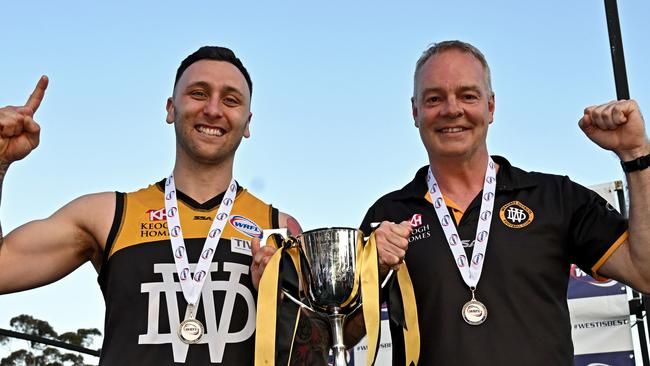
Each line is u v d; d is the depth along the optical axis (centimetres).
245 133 324
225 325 276
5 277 274
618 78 461
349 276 267
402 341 296
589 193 310
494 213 307
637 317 573
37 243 282
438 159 323
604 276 298
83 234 294
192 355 268
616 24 466
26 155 260
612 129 278
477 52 329
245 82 312
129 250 286
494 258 295
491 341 281
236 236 296
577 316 570
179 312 275
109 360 268
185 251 288
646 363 566
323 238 271
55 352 2380
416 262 305
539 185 314
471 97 314
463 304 289
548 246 298
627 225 292
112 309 277
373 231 278
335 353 262
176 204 301
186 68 313
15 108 254
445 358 282
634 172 279
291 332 270
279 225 310
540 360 278
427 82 318
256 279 274
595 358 559
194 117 299
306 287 272
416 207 323
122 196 304
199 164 306
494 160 336
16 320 2381
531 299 288
